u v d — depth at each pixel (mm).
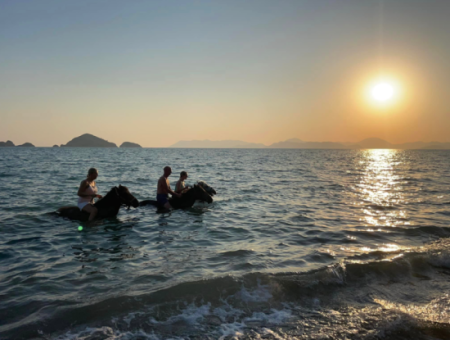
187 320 4270
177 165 38156
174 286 4961
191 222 9945
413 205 12961
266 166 38906
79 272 5801
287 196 15156
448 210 11930
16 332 3832
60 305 4488
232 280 5207
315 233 8656
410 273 5980
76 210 10195
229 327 4145
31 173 23734
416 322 4348
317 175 26844
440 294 5219
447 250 6941
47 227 9086
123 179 20922
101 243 7691
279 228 9219
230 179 22500
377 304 4863
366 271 5895
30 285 5191
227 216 10836
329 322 4316
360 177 25391
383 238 8211
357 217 10688
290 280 5340
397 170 34656
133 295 4707
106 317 4230
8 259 6500
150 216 10789
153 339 3842
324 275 5574
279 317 4418
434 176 26688
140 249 7246
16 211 10805
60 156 64625
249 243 7730
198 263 6262
